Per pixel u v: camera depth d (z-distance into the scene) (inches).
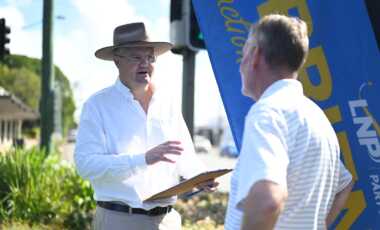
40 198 534.9
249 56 170.9
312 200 163.6
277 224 161.5
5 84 4466.0
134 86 258.4
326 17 273.1
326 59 273.0
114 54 263.7
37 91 4559.5
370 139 268.7
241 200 152.9
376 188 267.3
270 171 148.9
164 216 260.1
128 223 253.1
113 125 254.5
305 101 169.9
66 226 504.7
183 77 572.1
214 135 5012.3
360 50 270.4
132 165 238.1
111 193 253.1
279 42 164.9
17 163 554.9
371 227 268.4
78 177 562.3
